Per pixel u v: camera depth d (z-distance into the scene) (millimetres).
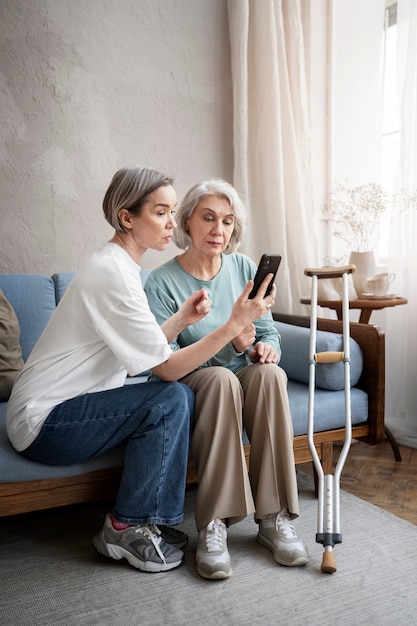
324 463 1859
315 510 1815
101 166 2381
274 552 1495
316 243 2645
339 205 2744
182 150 2547
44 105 2260
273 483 1531
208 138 2602
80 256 2375
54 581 1410
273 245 2570
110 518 1470
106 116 2375
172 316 1545
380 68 2611
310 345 1769
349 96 2697
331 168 2768
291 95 2594
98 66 2344
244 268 1835
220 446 1497
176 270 1741
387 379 2533
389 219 2611
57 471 1461
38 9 2221
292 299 2617
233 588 1371
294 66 2574
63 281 2105
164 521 1448
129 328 1349
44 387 1394
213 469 1496
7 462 1412
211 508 1478
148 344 1357
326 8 2703
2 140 2201
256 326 1821
